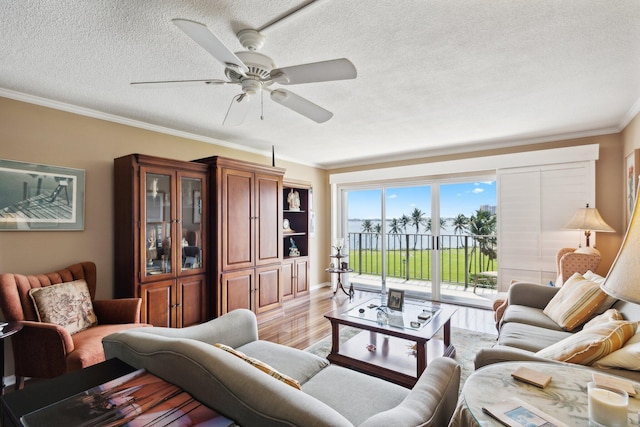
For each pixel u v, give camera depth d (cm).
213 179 341
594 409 95
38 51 185
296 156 498
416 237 501
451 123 328
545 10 151
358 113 296
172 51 186
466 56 194
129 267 281
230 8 148
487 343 308
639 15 154
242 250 362
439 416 114
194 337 183
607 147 347
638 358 132
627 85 236
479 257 448
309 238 506
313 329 354
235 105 214
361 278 564
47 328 198
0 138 238
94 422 88
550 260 373
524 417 98
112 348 138
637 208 79
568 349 151
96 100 264
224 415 97
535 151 380
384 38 174
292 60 196
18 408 100
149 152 331
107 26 161
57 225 264
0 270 238
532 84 234
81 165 281
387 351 270
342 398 146
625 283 76
